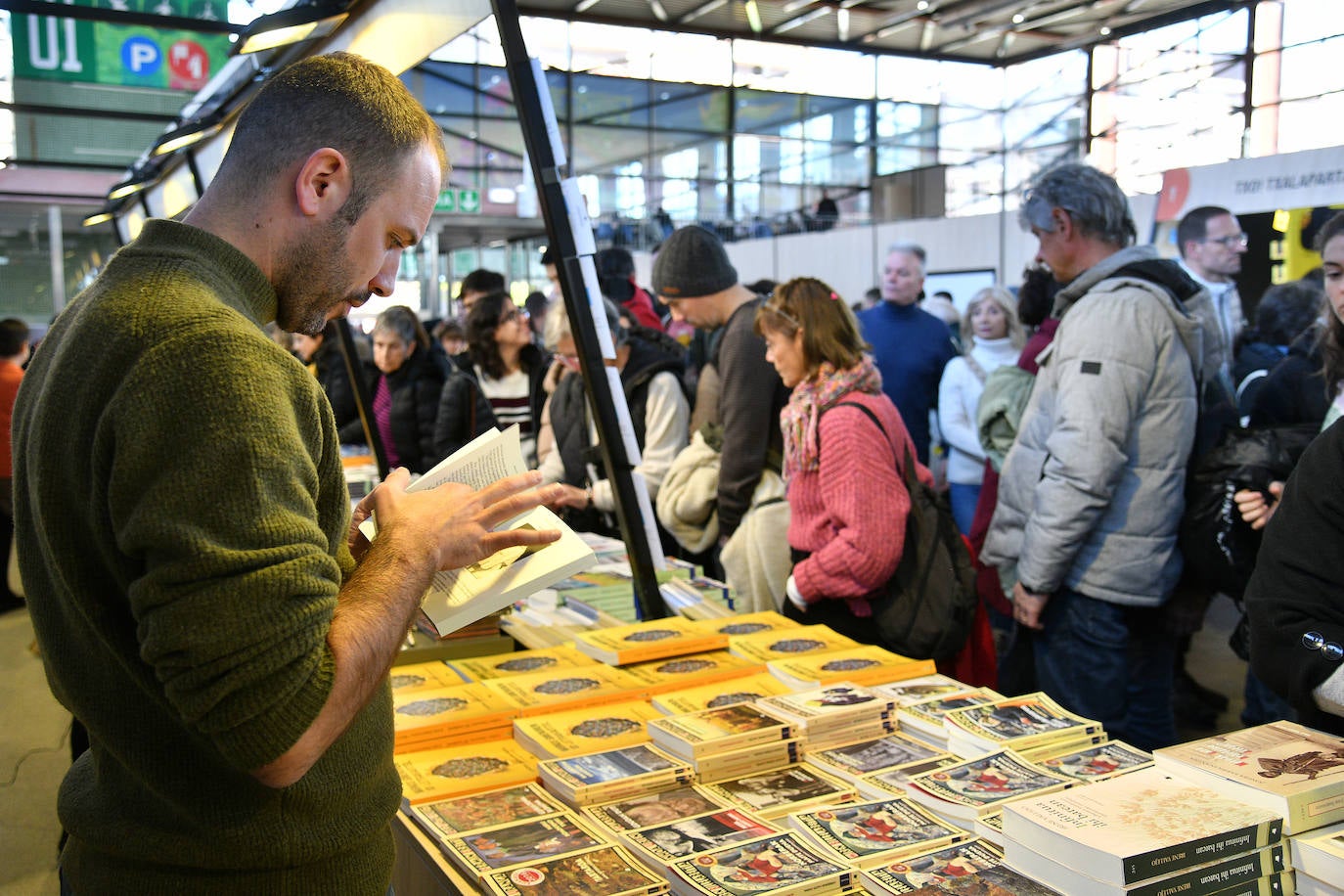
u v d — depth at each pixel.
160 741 0.96
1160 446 2.71
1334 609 1.48
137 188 5.54
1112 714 2.81
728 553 2.97
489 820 1.46
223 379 0.86
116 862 1.02
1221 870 1.16
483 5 2.12
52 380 0.92
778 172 16.27
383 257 1.08
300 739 0.88
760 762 1.64
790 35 15.71
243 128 1.01
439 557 1.07
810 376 2.55
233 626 0.82
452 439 3.97
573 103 14.99
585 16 14.79
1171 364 2.69
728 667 2.09
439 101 5.54
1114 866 1.12
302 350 5.69
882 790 1.52
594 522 3.58
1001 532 3.24
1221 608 5.21
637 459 2.58
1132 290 2.71
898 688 1.94
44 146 5.63
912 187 12.57
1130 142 13.61
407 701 1.89
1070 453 2.68
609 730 1.76
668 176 15.64
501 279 4.50
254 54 2.95
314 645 0.87
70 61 4.50
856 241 9.27
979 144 15.74
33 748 3.82
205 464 0.83
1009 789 1.45
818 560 2.43
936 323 5.67
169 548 0.82
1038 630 2.94
